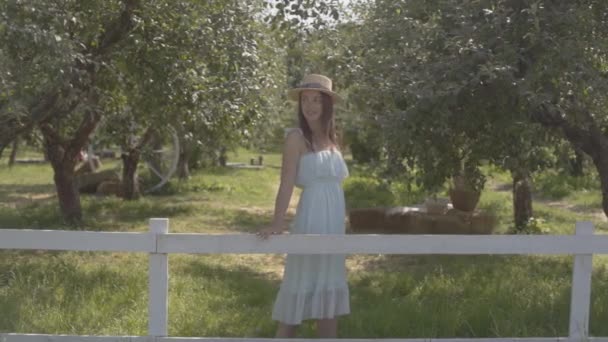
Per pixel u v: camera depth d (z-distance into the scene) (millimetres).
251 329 5711
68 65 6461
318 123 4648
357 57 7953
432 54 6488
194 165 23297
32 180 21672
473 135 6793
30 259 8773
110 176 17797
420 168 7168
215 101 8367
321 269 4582
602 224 13164
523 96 5746
